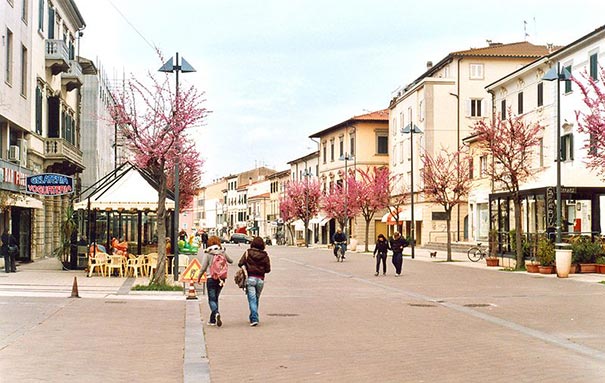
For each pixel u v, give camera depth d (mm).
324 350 11672
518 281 27000
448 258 42000
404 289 23969
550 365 10461
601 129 26406
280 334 13484
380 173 64688
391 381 9250
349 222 81250
